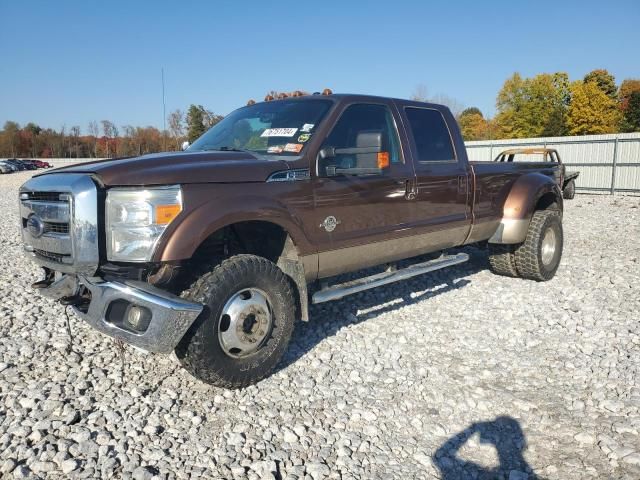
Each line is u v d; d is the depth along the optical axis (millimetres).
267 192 3705
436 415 3418
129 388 3689
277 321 3768
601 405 3502
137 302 3162
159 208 3223
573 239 9797
